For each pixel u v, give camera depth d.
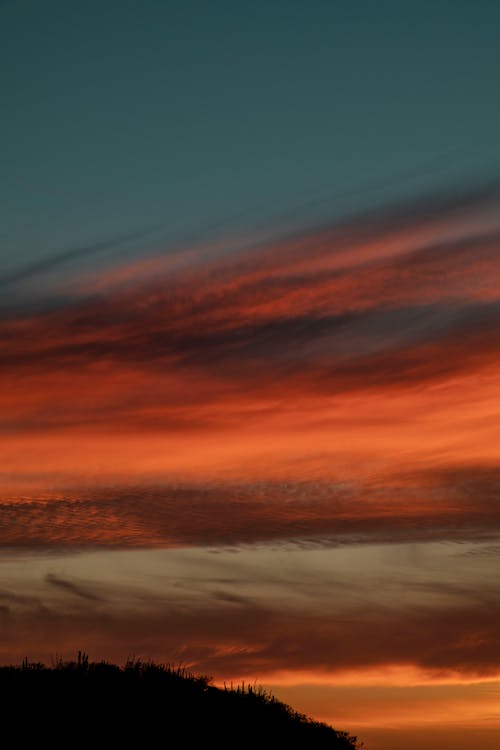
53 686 53.25
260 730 55.94
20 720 48.03
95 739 47.62
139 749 47.25
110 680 55.62
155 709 53.12
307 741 56.47
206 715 54.47
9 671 54.88
